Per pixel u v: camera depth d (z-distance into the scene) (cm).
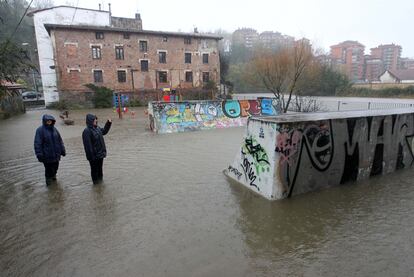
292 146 505
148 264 326
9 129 1504
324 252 346
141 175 653
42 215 457
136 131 1334
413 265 320
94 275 309
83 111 2697
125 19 3859
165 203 496
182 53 3594
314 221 424
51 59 3297
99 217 446
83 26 3050
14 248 366
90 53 3136
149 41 3397
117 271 315
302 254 343
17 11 2653
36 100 3803
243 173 582
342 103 2267
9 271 321
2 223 433
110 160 791
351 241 369
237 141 1057
